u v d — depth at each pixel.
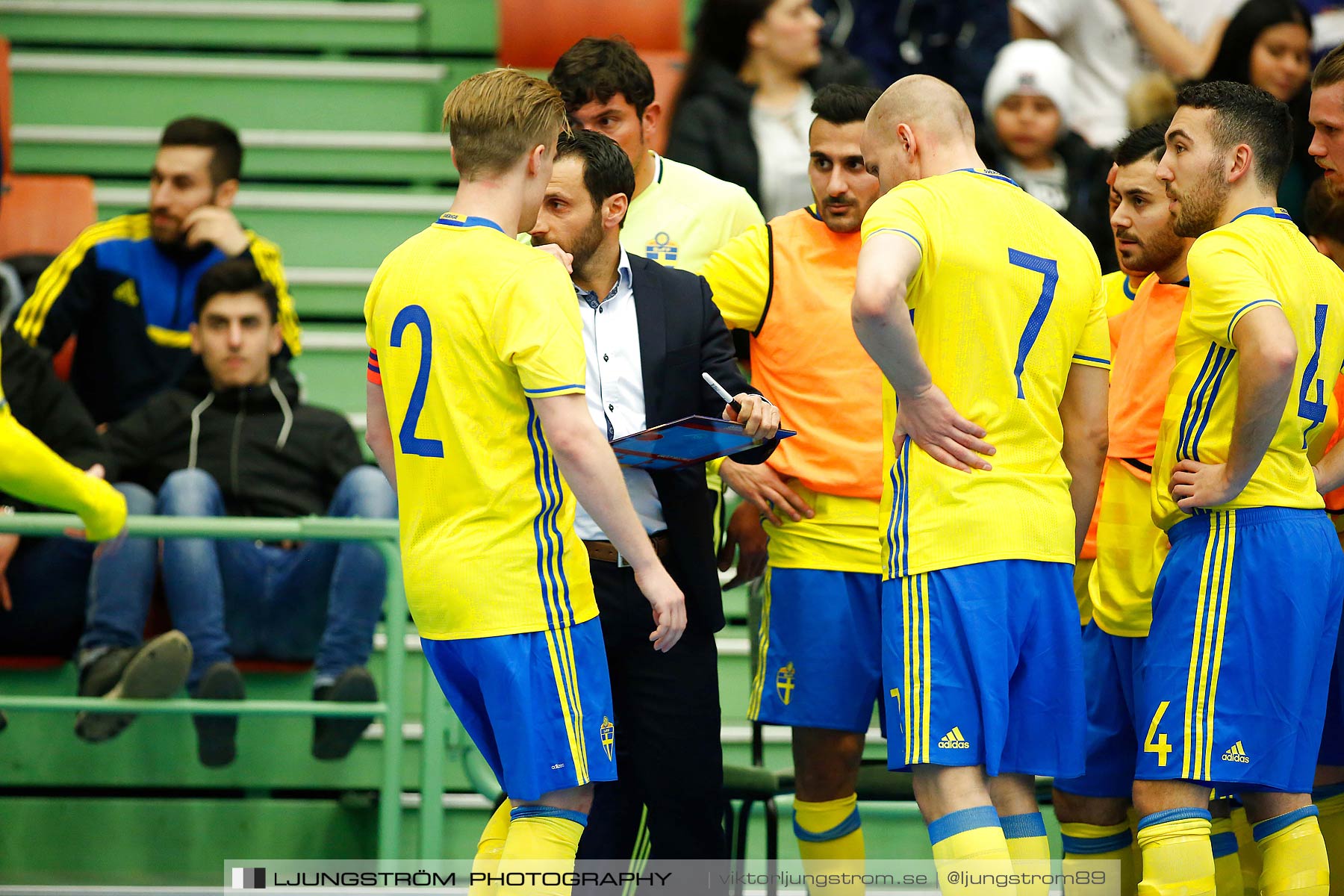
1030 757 10.73
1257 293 10.55
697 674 12.27
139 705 14.66
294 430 16.89
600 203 12.02
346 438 17.08
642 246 14.23
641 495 12.16
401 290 10.34
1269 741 10.86
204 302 16.75
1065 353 10.98
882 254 10.18
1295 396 11.10
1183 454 11.34
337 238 21.59
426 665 14.86
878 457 13.10
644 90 13.98
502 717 10.09
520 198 10.51
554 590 10.31
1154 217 12.64
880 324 10.00
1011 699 10.78
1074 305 10.96
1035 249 10.80
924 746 10.50
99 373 18.25
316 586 16.12
